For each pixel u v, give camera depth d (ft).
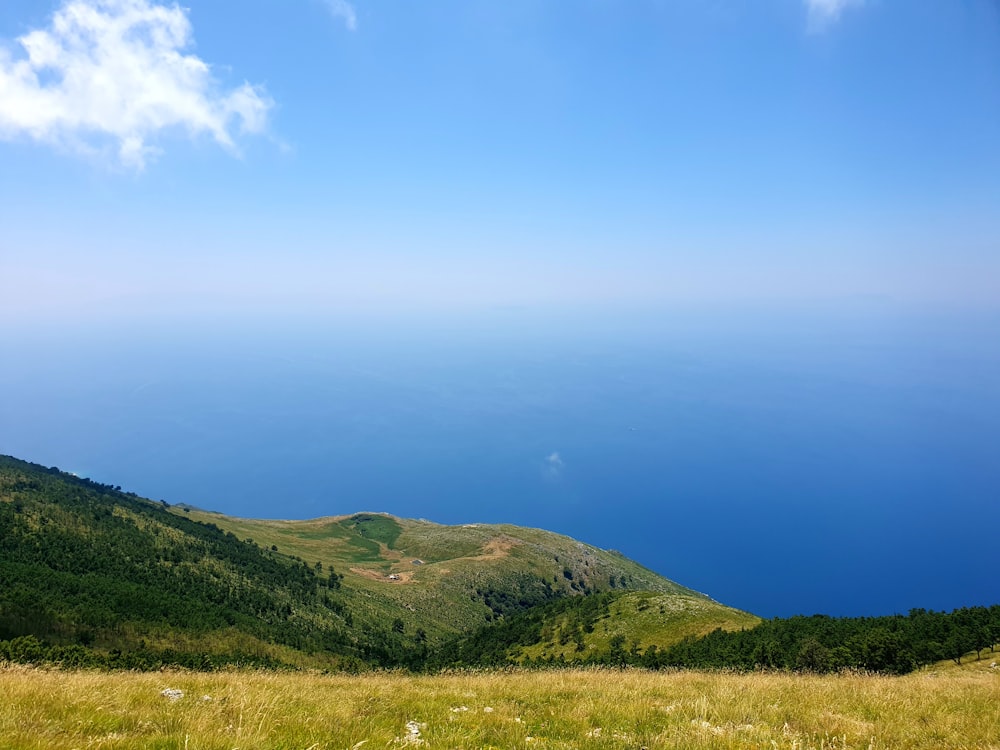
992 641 117.80
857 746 31.68
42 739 25.25
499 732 33.76
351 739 29.45
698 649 164.35
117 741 25.81
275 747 26.55
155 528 402.31
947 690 50.19
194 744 25.00
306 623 339.57
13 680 39.52
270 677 61.87
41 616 216.13
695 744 30.25
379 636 367.86
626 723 37.17
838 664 115.55
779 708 40.68
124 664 122.83
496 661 233.96
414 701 45.32
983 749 31.30
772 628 163.12
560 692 50.14
